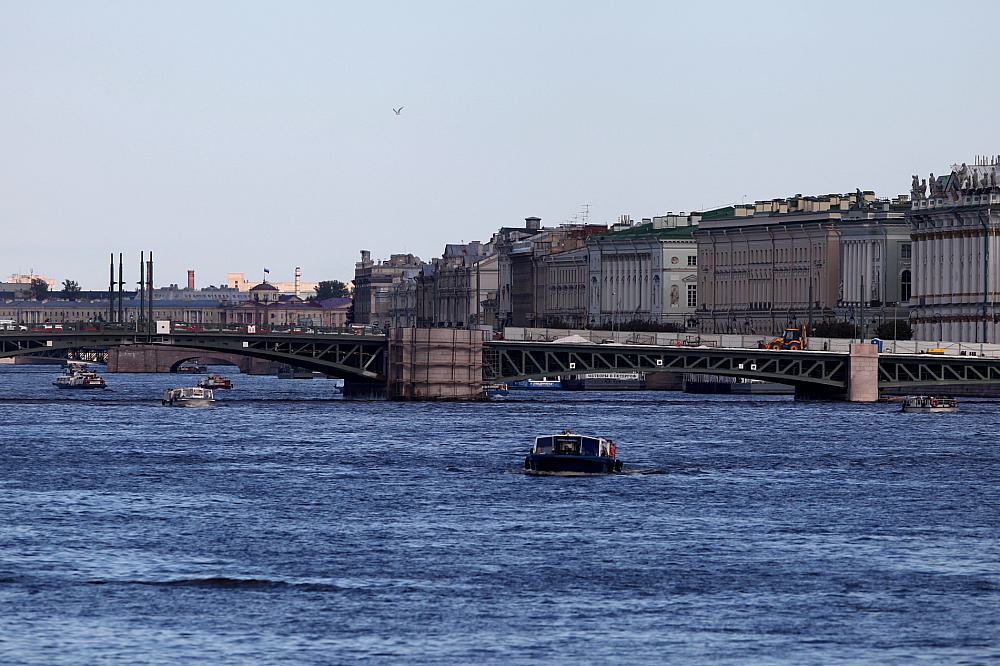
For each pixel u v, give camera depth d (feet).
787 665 492.54
